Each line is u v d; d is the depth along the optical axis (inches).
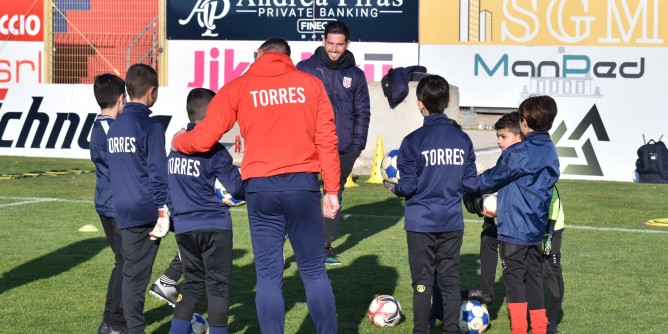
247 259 354.0
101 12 780.0
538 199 224.2
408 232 228.5
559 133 680.4
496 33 706.2
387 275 327.3
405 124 649.6
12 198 514.6
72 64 784.3
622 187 622.8
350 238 408.5
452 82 709.3
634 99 673.0
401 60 720.3
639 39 676.1
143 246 224.4
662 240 413.4
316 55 355.9
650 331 255.4
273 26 740.7
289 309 275.0
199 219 211.9
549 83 686.5
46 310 270.7
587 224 460.8
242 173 207.0
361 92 353.7
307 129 205.9
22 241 385.1
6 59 781.3
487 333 250.1
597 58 677.9
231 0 745.6
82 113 730.8
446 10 713.0
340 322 259.1
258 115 204.8
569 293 303.9
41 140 733.9
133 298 223.8
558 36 693.3
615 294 302.7
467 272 333.4
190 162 211.3
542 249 236.1
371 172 657.0
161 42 760.3
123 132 221.1
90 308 273.9
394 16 720.3
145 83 225.9
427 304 226.1
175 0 755.4
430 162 225.6
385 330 251.1
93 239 392.5
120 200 221.9
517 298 226.2
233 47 747.4
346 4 727.7
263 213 204.8
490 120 712.4
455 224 226.7
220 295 214.4
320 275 208.1
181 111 705.6
